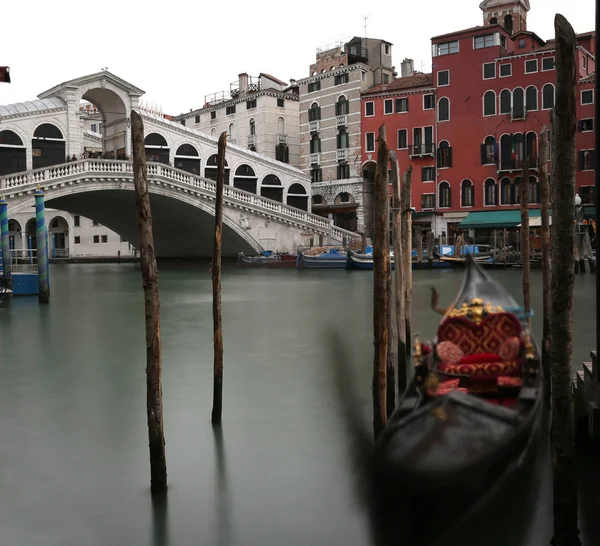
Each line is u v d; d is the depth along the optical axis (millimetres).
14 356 11695
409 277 10617
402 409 5297
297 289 24781
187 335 13828
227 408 8047
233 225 41219
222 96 56656
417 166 42906
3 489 5738
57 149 39688
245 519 5121
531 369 5371
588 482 5316
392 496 4906
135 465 6270
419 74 51000
